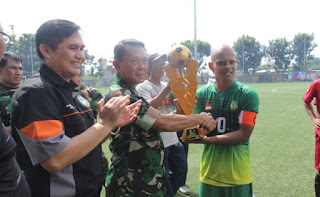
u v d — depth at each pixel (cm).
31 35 3947
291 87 3036
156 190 205
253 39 5475
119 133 204
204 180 265
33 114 139
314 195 361
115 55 209
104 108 155
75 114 161
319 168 336
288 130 757
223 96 257
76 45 163
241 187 251
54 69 164
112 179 209
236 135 241
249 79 4878
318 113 370
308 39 5406
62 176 152
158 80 388
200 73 5234
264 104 1416
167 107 379
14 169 135
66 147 139
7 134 135
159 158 211
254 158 517
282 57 5484
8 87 317
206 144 265
